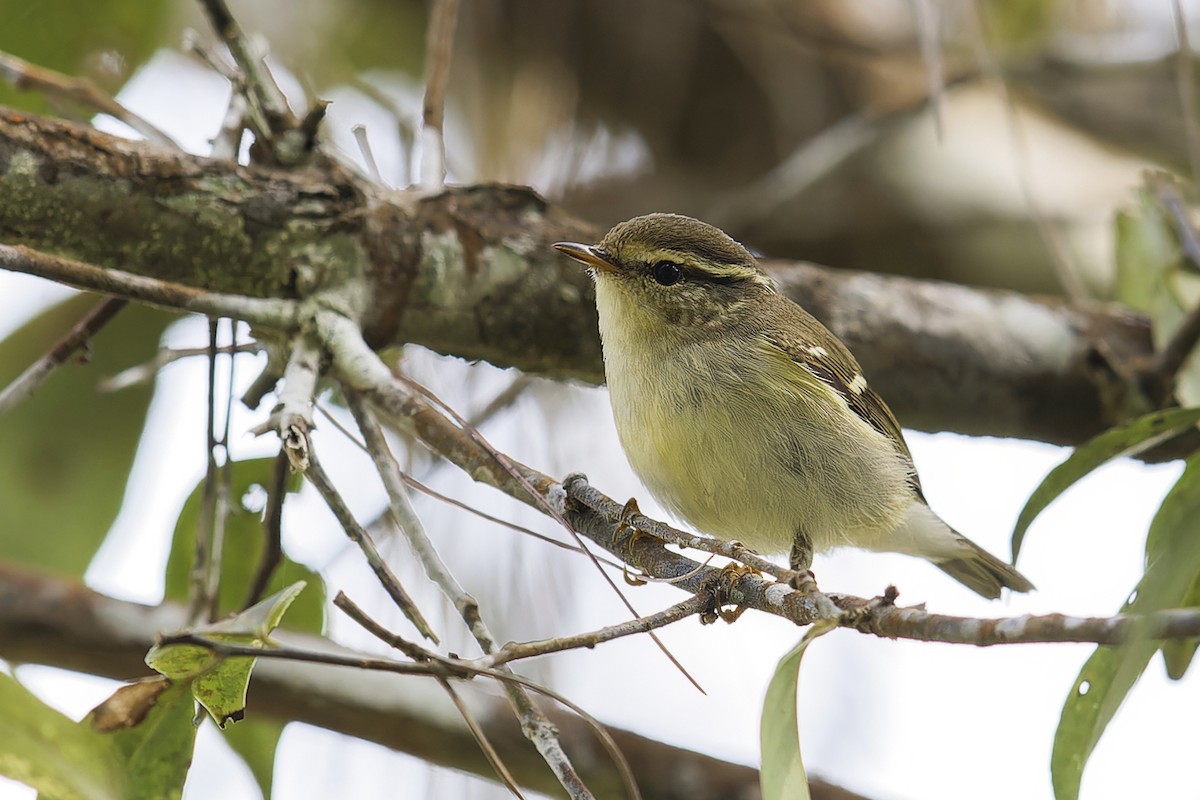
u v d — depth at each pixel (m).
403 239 9.60
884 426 10.97
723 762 10.55
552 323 10.31
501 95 14.30
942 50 15.23
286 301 8.74
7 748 6.62
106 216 8.77
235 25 9.09
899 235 15.63
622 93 15.77
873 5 16.62
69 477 12.02
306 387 8.03
